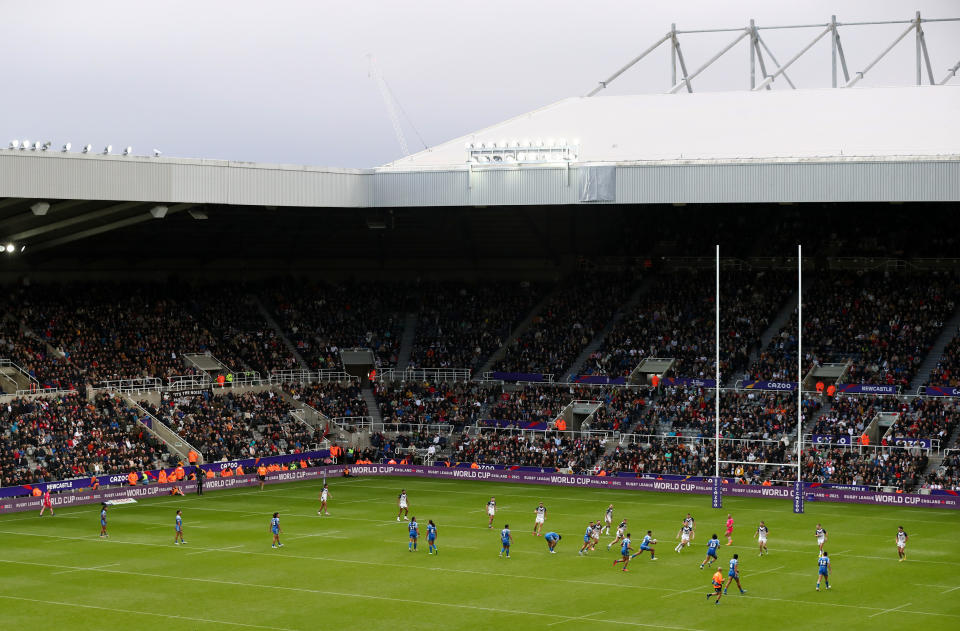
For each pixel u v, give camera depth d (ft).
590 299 386.32
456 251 405.18
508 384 366.63
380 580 189.57
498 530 239.71
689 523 215.51
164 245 380.99
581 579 189.57
